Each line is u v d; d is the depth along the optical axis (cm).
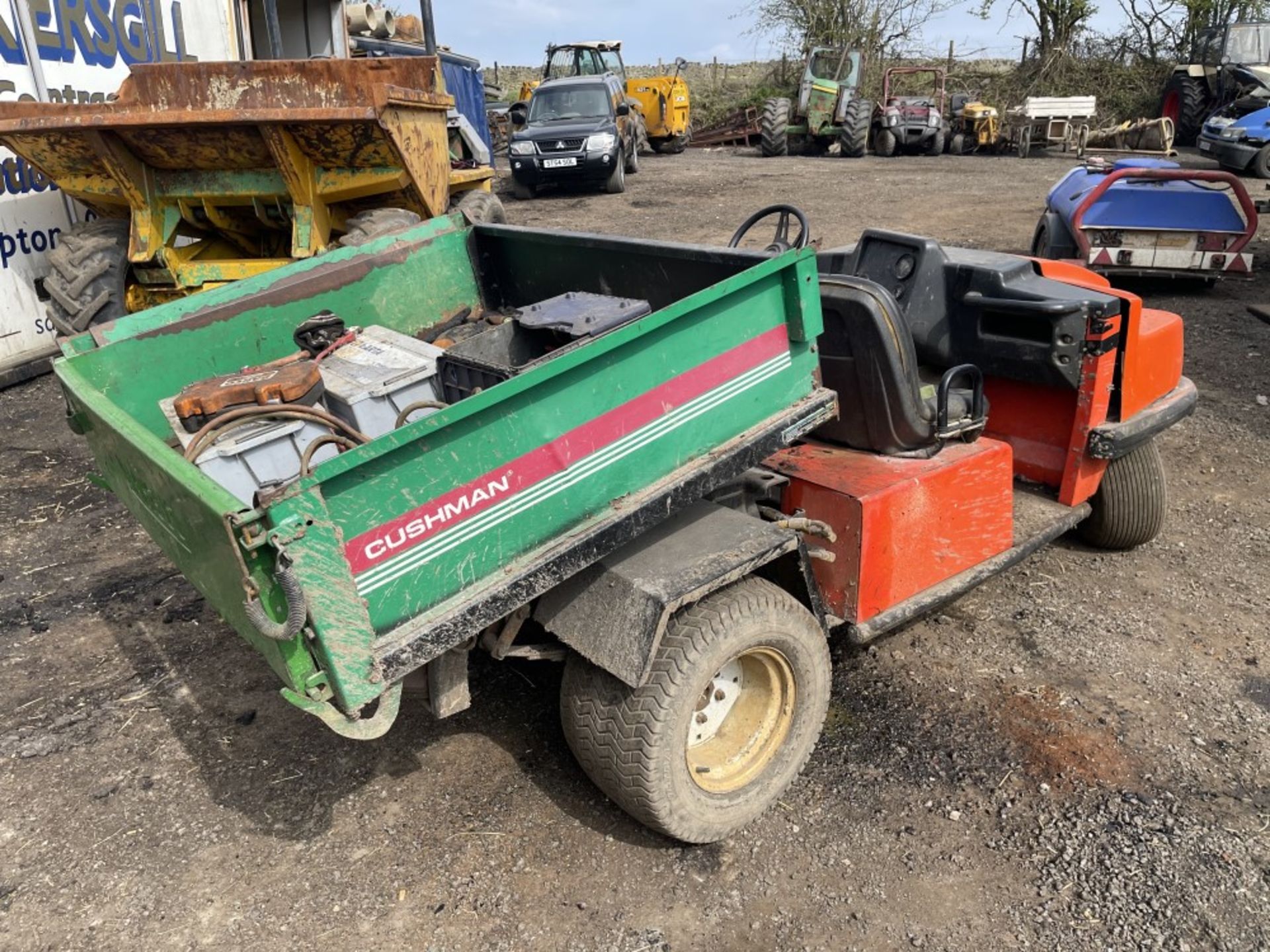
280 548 185
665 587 235
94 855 271
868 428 318
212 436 269
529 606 258
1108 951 231
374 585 205
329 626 197
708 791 261
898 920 242
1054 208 812
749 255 306
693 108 2769
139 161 567
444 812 283
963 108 2169
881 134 2023
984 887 251
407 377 304
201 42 876
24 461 542
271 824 282
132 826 282
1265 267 913
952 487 311
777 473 310
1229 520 446
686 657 240
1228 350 677
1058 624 367
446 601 219
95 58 737
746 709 280
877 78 2694
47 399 641
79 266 587
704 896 252
